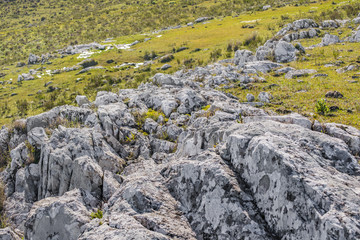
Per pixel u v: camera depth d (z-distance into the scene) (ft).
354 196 21.76
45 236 37.96
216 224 26.68
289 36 148.56
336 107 63.46
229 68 117.50
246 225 24.93
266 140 27.84
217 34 285.84
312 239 21.44
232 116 54.80
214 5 510.58
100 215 36.19
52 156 56.29
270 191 25.52
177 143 63.05
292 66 103.65
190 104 78.79
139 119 75.05
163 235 25.14
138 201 29.60
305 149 27.96
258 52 124.88
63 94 200.64
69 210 37.63
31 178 64.39
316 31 150.20
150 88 96.58
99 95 96.07
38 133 72.54
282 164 24.80
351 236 19.08
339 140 30.09
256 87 89.04
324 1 336.08
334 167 27.07
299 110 65.92
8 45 450.71
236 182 27.89
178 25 383.65
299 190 23.29
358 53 103.81
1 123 169.58
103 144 59.82
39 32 506.48
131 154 63.16
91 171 46.96
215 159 30.58
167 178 33.01
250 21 312.29
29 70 280.92
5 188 66.64
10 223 58.34
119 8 653.71
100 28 489.26
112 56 284.00
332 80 81.87
